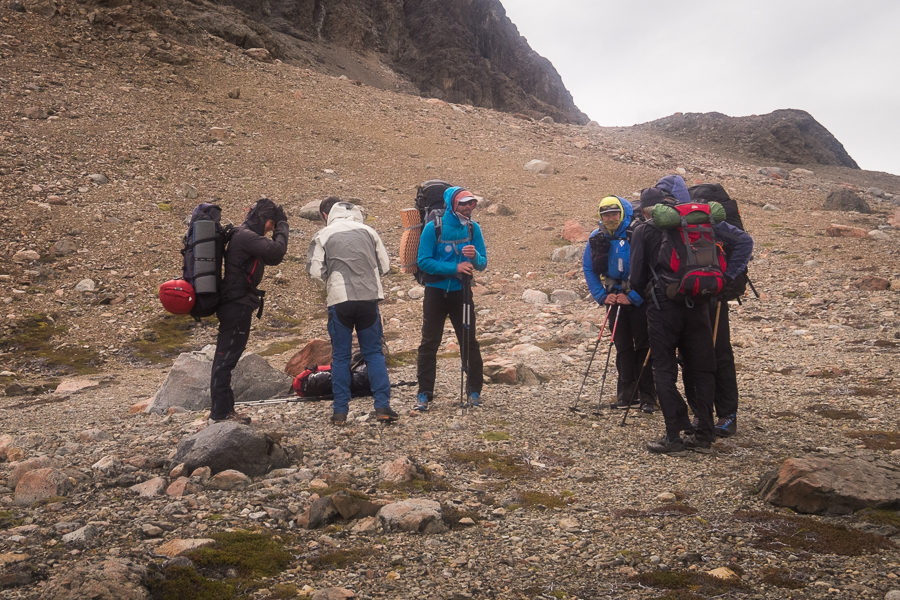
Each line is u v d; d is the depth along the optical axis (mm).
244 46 44688
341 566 3391
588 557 3471
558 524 3922
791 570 3238
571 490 4547
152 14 34750
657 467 4957
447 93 119000
